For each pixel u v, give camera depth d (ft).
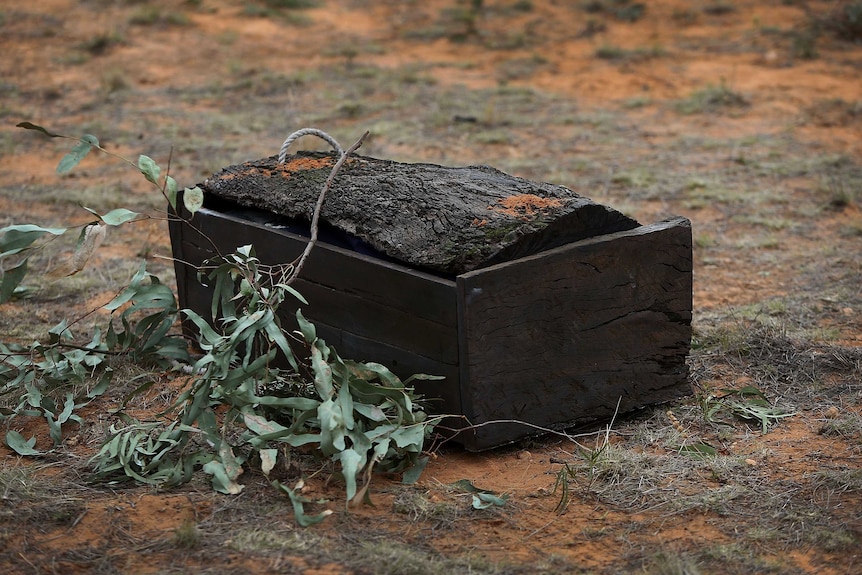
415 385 19.45
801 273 31.35
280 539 15.87
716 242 34.42
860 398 22.13
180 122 51.06
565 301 19.30
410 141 47.11
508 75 61.67
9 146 45.96
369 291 19.71
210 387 18.19
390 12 78.43
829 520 16.84
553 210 19.42
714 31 70.90
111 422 20.75
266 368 18.29
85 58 63.10
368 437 17.53
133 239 34.45
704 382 23.08
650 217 36.91
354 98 55.83
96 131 48.88
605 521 16.94
